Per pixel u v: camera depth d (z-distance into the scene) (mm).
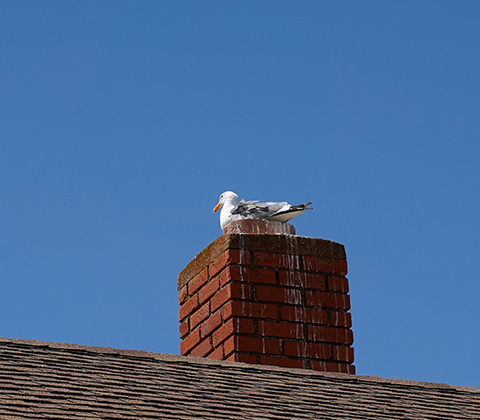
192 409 11477
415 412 13297
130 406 11086
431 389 14562
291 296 16047
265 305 15812
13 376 11258
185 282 17016
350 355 16062
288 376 13727
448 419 13281
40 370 11719
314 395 13109
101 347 13039
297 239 16516
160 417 10906
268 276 16031
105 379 11891
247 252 16062
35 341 12734
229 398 12203
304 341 15844
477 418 13594
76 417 10305
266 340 15594
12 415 9930
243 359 15352
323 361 15844
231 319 15562
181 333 16875
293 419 11883
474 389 15031
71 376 11727
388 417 12828
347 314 16359
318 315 16125
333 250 16703
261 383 13164
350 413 12664
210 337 16016
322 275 16469
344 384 13945
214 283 16188
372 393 13805
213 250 16406
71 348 12758
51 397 10797
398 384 14430
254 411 11891
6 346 12344
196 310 16609
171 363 13164
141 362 12930
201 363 13430
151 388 11938
